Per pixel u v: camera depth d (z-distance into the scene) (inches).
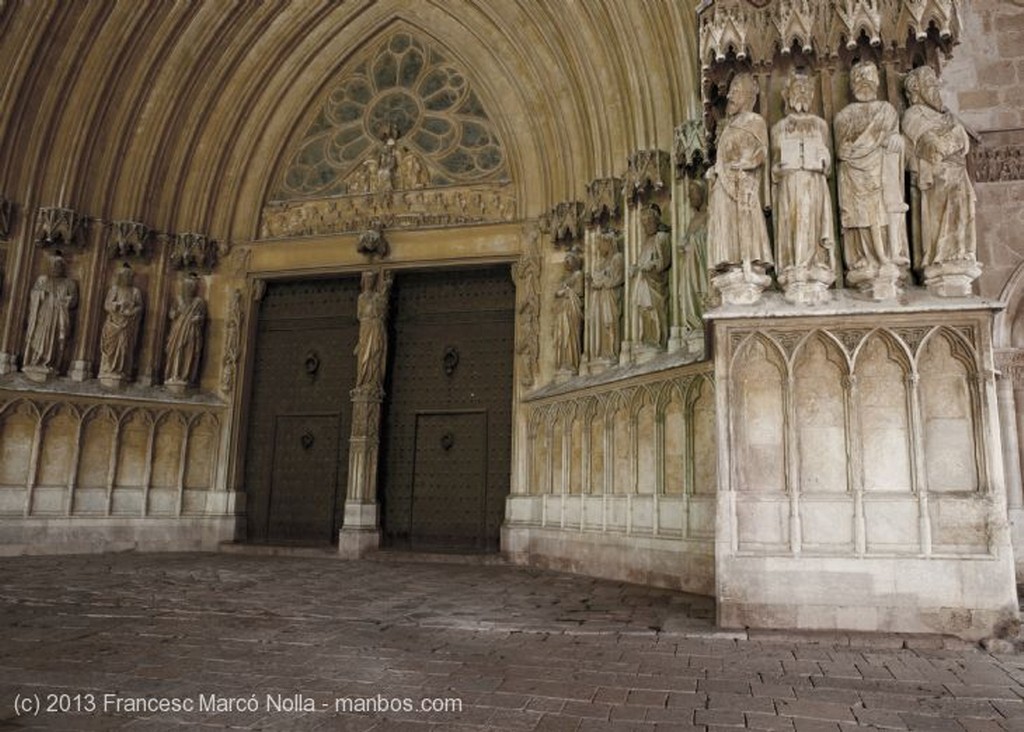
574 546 472.7
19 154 568.4
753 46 298.2
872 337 273.3
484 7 585.0
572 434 496.7
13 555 525.0
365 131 637.9
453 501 577.6
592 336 506.9
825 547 263.0
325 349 629.9
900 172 278.8
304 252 622.2
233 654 226.1
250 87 633.6
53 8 552.7
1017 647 234.7
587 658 224.1
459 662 218.2
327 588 377.1
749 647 238.8
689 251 417.1
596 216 512.7
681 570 386.6
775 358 278.5
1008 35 434.0
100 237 591.5
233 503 602.2
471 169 607.8
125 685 190.4
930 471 261.3
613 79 510.0
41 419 546.9
